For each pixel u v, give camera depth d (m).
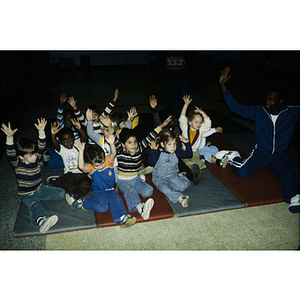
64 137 3.84
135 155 3.66
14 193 3.94
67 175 3.95
